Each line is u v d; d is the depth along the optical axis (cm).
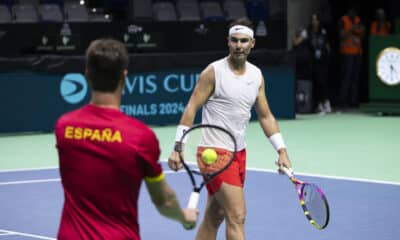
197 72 2153
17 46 2198
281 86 2280
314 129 2112
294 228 1044
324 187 1320
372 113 2472
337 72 2677
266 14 2566
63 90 2014
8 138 1966
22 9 2358
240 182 780
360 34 2495
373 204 1184
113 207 502
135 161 496
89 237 501
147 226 1068
